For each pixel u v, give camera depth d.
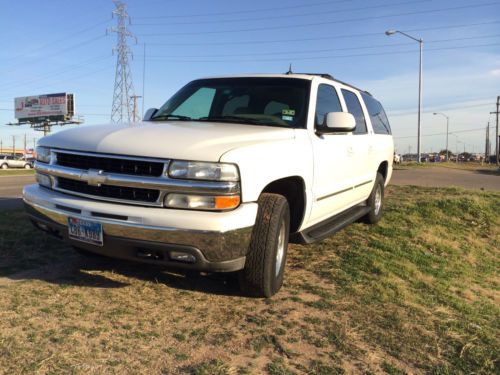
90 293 4.10
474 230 8.34
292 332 3.63
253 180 3.73
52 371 2.88
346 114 4.79
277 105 4.95
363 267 5.36
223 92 5.26
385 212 8.48
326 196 5.09
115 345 3.24
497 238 8.13
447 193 11.38
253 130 4.32
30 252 5.21
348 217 6.13
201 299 4.12
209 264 3.60
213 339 3.43
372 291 4.64
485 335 4.00
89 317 3.63
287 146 4.23
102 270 4.70
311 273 5.04
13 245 5.43
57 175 4.11
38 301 3.85
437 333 3.91
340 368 3.19
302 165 4.40
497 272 6.57
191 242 3.53
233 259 3.68
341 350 3.43
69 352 3.10
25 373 2.83
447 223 8.38
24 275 4.47
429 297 4.84
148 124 4.48
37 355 3.04
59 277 4.46
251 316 3.84
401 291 4.75
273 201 4.04
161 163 3.61
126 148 3.72
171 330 3.52
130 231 3.63
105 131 4.11
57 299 3.92
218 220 3.49
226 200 3.58
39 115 82.75
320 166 4.83
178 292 4.25
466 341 3.82
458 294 5.26
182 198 3.58
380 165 7.63
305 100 4.95
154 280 4.49
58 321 3.52
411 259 6.15
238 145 3.80
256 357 3.24
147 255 3.72
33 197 4.23
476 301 5.12
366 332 3.75
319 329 3.71
